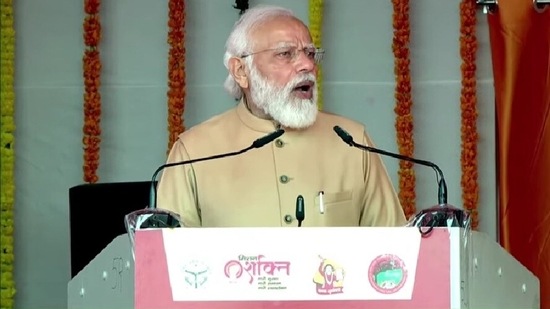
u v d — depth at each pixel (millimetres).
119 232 5250
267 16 4273
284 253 2891
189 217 4207
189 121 6531
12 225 6301
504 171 5766
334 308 2877
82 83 6516
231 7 6578
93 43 6258
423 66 6578
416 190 6531
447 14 6602
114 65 6543
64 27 6523
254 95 4230
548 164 5727
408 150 6230
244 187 4176
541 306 5723
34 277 6500
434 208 3082
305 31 4242
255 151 4242
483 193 6535
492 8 5844
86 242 5223
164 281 2912
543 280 5727
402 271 2896
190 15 6566
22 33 6512
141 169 6543
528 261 5758
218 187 4184
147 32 6566
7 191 6277
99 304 3262
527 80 5766
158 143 6555
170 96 6262
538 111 5754
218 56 6559
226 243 2904
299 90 4164
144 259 2924
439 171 3605
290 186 4168
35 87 6500
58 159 6512
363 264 2895
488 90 6555
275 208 4141
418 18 6602
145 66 6559
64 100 6516
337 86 6574
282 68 4152
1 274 6250
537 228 5738
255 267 2895
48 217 6492
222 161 4238
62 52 6523
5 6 6316
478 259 3029
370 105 6566
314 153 4250
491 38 5828
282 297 2879
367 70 6578
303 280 2883
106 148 6523
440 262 2904
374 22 6609
